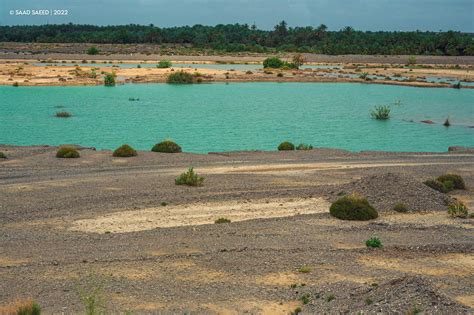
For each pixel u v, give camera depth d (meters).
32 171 39.50
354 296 17.25
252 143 57.66
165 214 29.83
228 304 17.59
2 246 23.41
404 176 34.84
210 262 21.55
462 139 61.88
